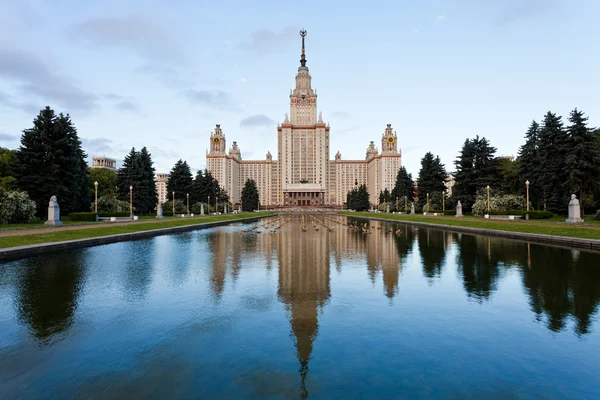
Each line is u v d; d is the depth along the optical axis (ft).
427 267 53.01
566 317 30.14
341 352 23.99
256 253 69.15
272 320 30.12
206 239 97.40
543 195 184.03
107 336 26.86
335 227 147.74
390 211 371.35
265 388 19.69
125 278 45.96
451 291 38.83
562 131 169.68
